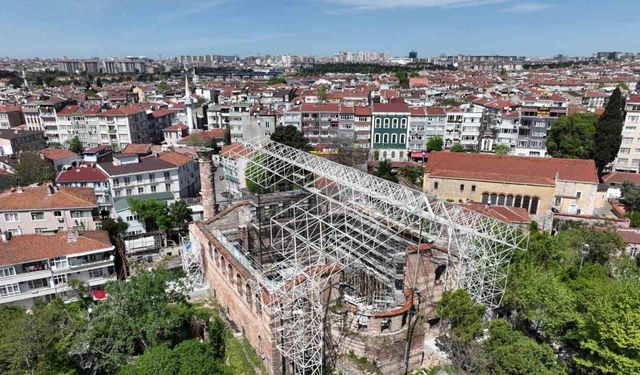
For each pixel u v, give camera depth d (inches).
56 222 2748.5
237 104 5915.4
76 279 2204.7
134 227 3068.4
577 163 3063.5
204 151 2309.3
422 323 1721.2
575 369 1555.1
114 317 1592.0
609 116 3646.7
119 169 3437.5
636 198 3181.6
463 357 1489.9
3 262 2078.0
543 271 1820.9
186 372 1253.1
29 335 1473.9
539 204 2933.1
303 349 1441.9
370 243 1948.8
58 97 6811.0
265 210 2298.2
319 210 2330.2
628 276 1943.9
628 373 1312.7
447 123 5044.3
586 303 1571.1
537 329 1731.1
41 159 3816.4
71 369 1544.0
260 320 1553.9
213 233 2090.3
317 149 5172.2
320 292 1517.0
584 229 2365.9
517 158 3171.8
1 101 7086.6
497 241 1701.5
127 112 5467.5
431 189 3152.1
